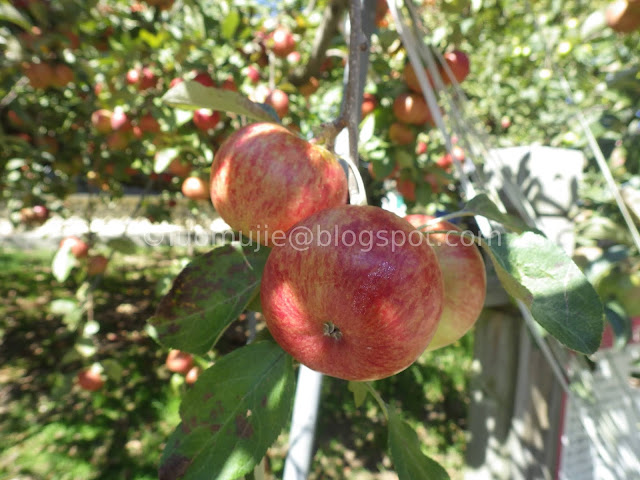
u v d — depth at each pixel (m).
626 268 0.49
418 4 0.75
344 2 0.55
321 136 0.22
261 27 0.91
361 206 0.18
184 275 0.21
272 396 0.19
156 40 0.72
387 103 0.64
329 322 0.17
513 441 0.56
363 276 0.16
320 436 1.01
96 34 0.85
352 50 0.24
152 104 0.73
